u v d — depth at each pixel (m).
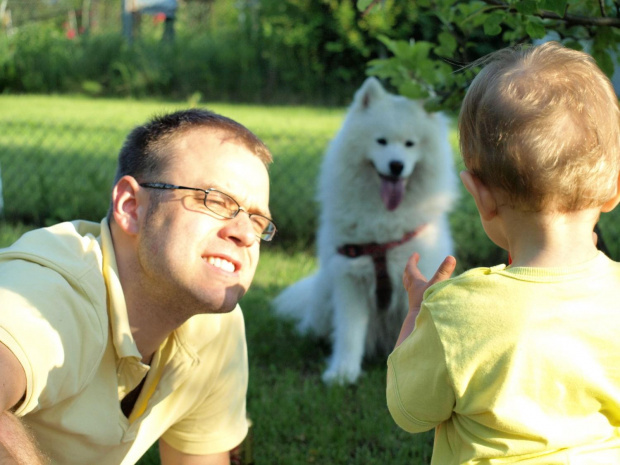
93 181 7.24
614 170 1.77
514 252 1.83
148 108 14.80
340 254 4.44
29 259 1.87
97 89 17.80
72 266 1.91
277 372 4.25
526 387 1.68
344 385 4.01
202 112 2.10
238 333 2.36
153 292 1.99
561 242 1.76
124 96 17.56
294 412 3.62
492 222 1.89
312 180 7.86
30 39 18.34
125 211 1.99
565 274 1.73
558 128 1.72
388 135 4.54
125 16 20.25
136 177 2.00
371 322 4.61
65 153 9.12
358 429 3.48
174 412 2.23
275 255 6.45
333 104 16.98
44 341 1.75
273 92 17.42
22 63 17.77
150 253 1.95
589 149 1.72
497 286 1.76
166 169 1.96
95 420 1.98
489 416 1.71
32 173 8.13
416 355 1.86
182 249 1.93
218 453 2.40
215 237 1.96
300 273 5.96
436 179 4.63
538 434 1.67
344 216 4.45
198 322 2.19
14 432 1.62
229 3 21.00
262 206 2.05
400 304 4.51
